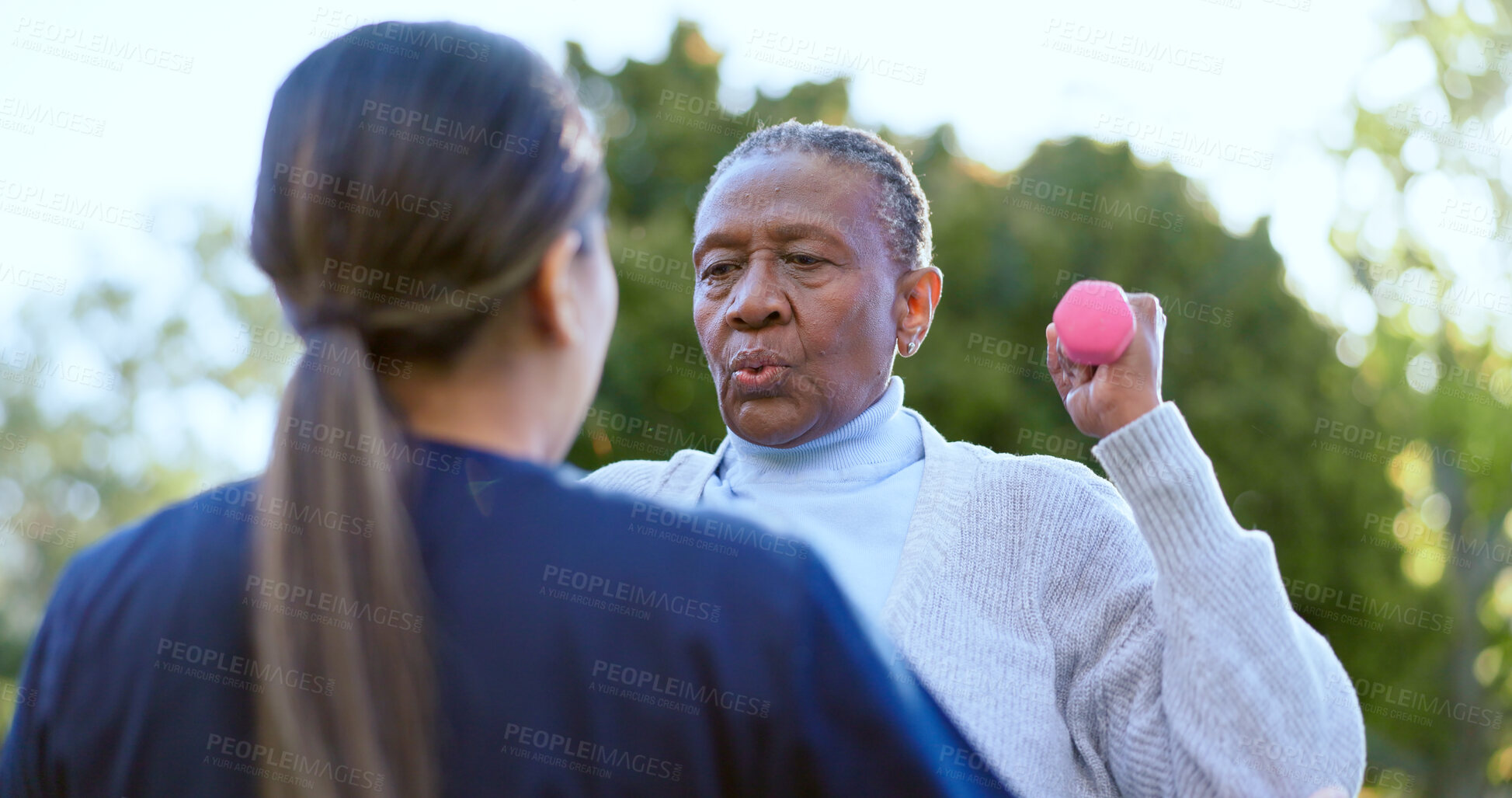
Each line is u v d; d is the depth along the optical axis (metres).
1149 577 1.46
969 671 1.40
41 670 0.85
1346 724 1.27
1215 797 1.18
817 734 0.77
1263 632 1.23
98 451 16.28
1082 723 1.41
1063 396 1.42
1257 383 9.52
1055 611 1.49
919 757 0.78
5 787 0.85
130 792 0.78
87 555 0.88
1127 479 1.30
